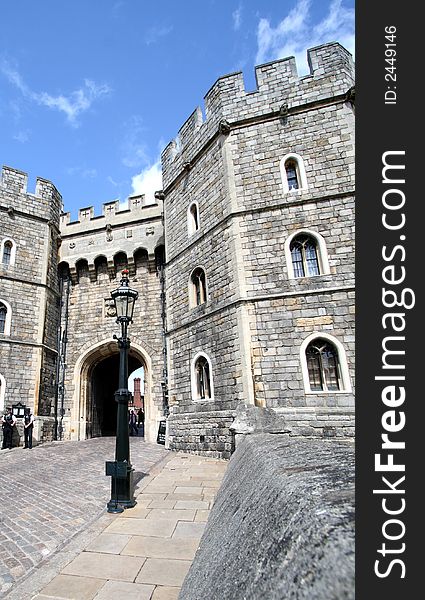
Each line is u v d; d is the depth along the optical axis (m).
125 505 5.52
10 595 3.02
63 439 16.94
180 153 14.80
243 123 12.36
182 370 12.88
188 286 13.23
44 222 18.19
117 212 19.27
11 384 15.34
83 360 18.00
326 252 10.56
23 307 16.50
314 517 1.19
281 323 10.35
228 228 11.68
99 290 18.73
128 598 2.95
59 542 4.26
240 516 2.28
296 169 11.61
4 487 7.29
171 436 12.70
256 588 1.22
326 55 12.08
